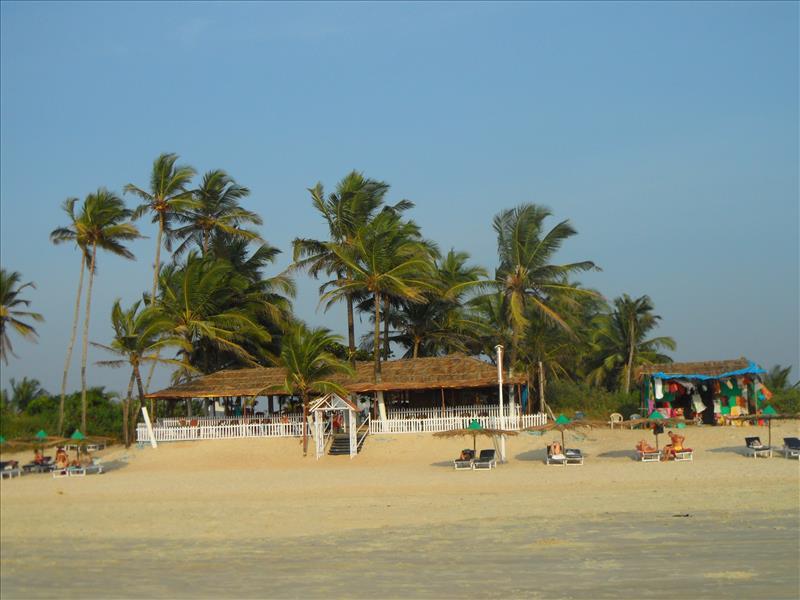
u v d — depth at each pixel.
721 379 47.69
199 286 55.66
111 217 56.47
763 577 17.83
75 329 56.88
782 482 30.16
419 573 19.62
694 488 29.86
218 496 33.31
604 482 32.25
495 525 24.98
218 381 54.12
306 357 45.53
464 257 64.44
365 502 30.33
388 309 61.00
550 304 52.16
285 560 21.72
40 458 45.19
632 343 70.62
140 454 48.50
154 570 21.27
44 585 20.16
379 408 50.28
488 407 49.00
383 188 58.50
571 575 18.69
